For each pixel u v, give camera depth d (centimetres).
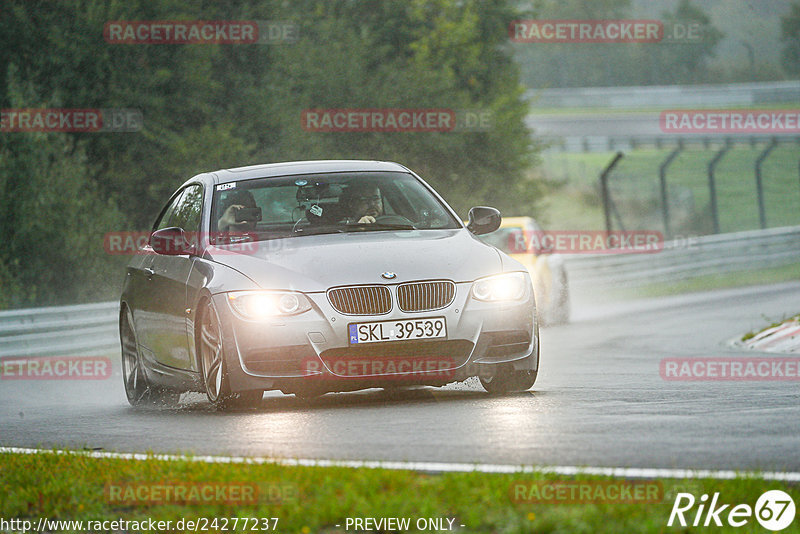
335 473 1745
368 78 12025
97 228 8519
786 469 1766
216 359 2908
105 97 9750
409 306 2842
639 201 19900
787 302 8462
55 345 6347
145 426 2784
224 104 10875
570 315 8094
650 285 10838
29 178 8238
